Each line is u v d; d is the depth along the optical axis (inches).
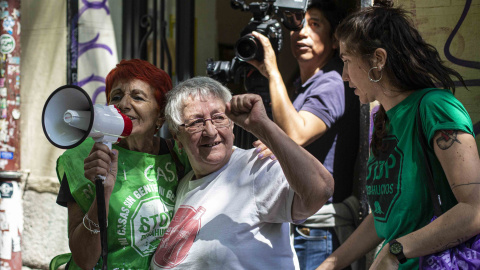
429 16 114.7
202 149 81.6
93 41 167.9
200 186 83.3
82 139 69.1
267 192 77.7
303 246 120.7
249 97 72.2
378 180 82.2
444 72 79.5
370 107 120.1
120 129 73.2
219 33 195.6
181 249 80.5
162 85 87.8
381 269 75.8
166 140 92.4
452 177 72.1
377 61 79.8
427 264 73.8
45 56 173.5
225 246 77.8
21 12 177.6
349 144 126.3
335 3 142.3
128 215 83.6
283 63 185.6
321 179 71.3
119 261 83.3
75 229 80.7
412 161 76.9
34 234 173.8
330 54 131.9
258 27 118.6
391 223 79.4
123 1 165.3
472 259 71.7
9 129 162.7
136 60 88.1
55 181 169.6
